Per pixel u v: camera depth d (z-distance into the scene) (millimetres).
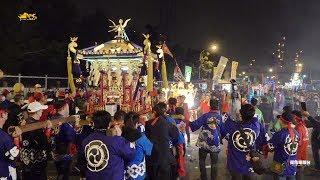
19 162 6449
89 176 4676
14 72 23281
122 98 8953
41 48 24875
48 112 8102
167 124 6734
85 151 4730
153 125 6703
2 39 23047
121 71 9141
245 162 6117
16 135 5016
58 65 25438
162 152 6590
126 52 8773
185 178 9250
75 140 7301
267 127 14602
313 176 9539
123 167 4762
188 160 11555
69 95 10469
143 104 9906
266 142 6426
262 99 14758
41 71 24875
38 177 6473
